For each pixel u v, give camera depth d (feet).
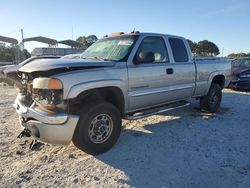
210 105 24.66
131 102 17.21
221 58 25.98
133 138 18.01
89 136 14.83
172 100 20.67
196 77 22.26
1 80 31.37
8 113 24.61
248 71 39.42
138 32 18.53
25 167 14.02
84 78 14.51
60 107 14.08
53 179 12.86
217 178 12.93
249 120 22.65
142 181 12.71
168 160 14.80
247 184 12.39
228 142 17.42
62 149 16.21
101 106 15.03
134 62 17.20
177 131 19.52
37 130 14.11
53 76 13.85
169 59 20.02
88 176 13.14
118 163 14.46
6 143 17.12
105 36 20.63
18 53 85.46
